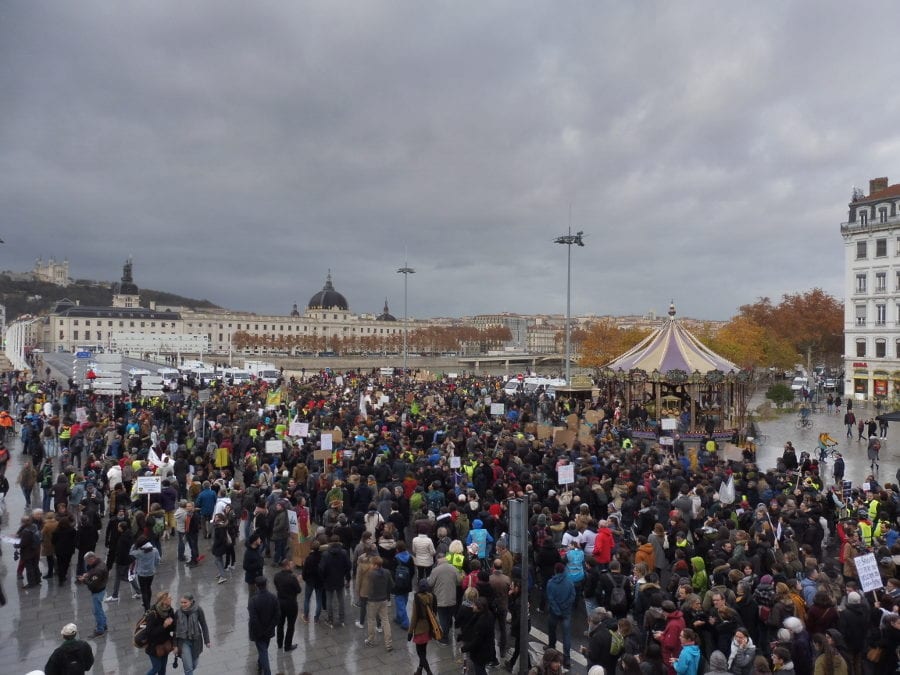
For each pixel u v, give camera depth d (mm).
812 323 91000
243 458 26359
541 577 14789
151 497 19719
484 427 29453
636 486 18344
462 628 11367
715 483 19969
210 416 32594
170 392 44938
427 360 158875
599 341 93750
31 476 21391
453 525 16141
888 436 44250
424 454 24422
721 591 11383
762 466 32625
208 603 15531
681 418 37469
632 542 16391
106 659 12742
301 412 33312
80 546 16578
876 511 17516
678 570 12969
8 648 13102
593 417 34938
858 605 10922
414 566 16734
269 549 18750
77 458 26797
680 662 9625
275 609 12023
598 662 10484
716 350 68500
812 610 11109
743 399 39219
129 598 15797
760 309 101438
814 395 71812
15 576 17078
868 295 69562
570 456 22906
